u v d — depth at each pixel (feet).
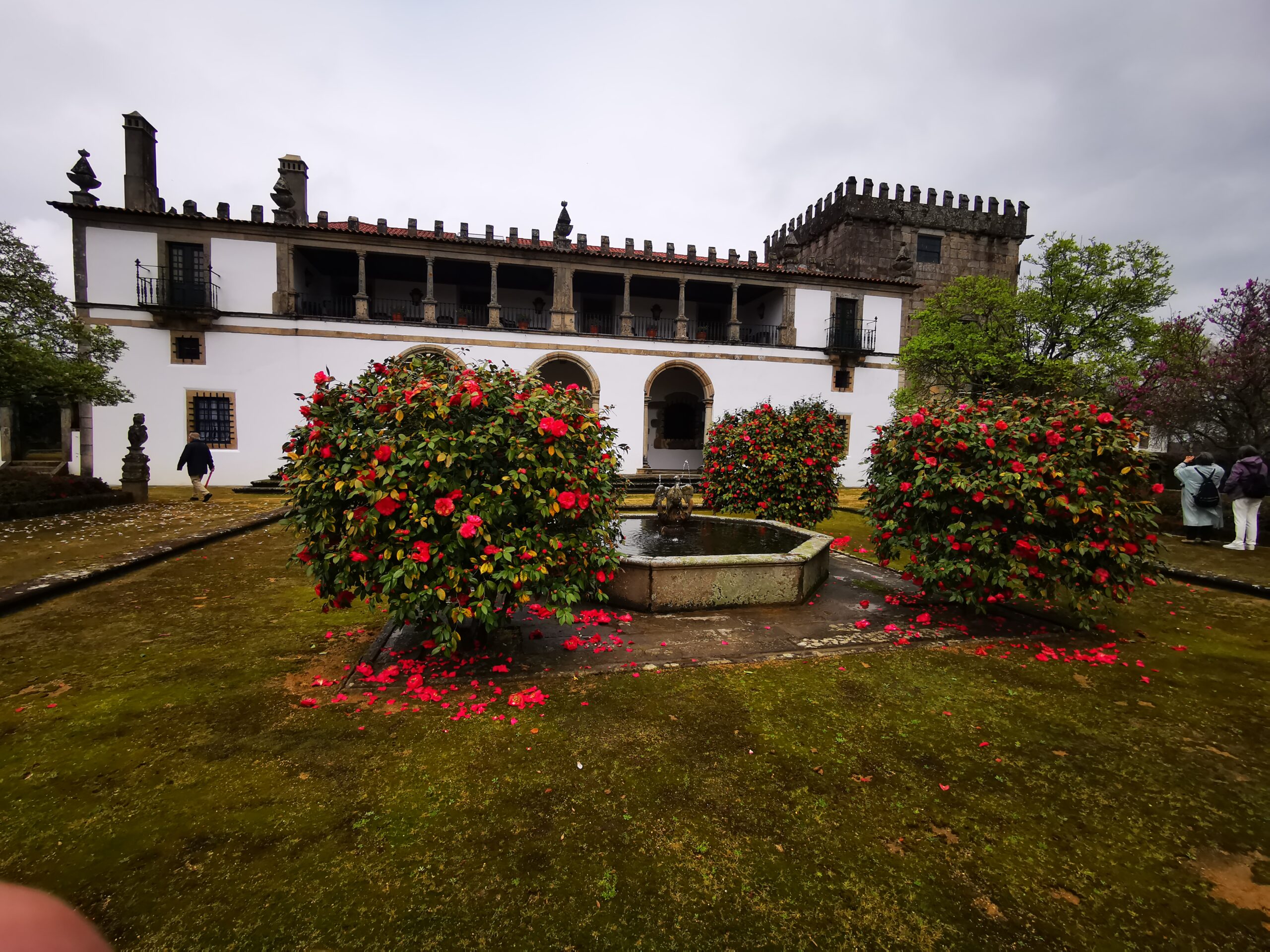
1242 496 26.96
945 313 65.16
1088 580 14.65
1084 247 57.47
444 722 9.95
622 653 13.34
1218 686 11.98
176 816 7.39
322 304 71.20
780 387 74.38
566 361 74.28
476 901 6.23
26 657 12.35
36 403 39.34
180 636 13.87
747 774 8.59
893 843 7.25
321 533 11.59
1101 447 14.60
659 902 6.28
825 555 20.48
